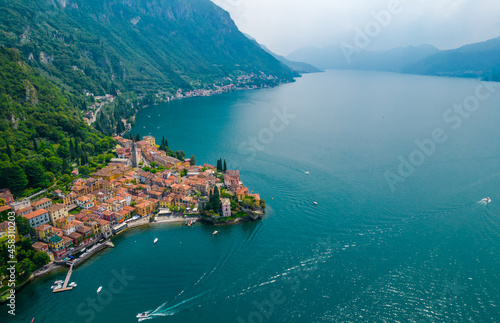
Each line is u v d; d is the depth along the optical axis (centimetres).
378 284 16650
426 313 14988
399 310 15150
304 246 19638
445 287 16425
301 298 15838
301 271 17600
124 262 18388
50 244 18438
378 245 19638
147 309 15212
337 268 17762
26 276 16738
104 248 19700
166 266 18025
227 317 14788
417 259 18388
